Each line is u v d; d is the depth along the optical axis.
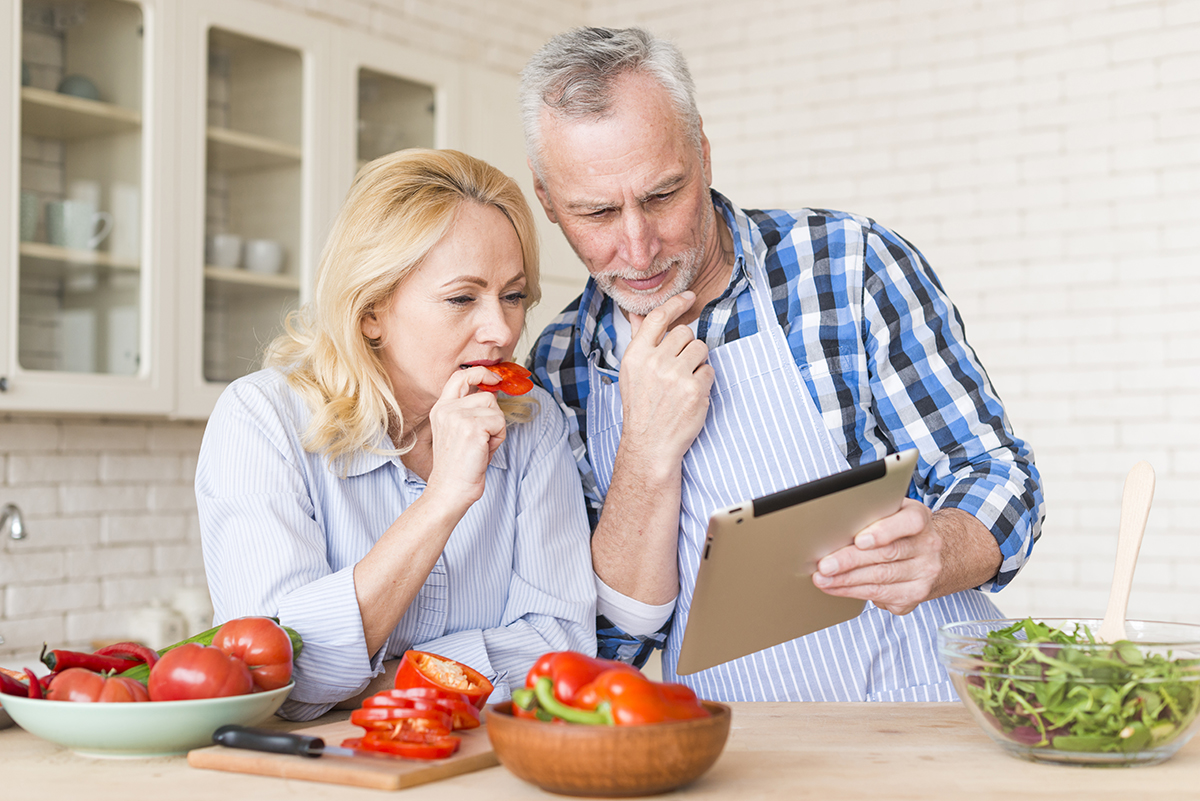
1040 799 0.94
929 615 1.64
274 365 1.54
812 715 1.30
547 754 0.93
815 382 1.64
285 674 1.20
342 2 3.49
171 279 2.79
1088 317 3.63
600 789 0.94
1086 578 3.59
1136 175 3.58
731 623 1.21
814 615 1.31
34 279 2.53
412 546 1.31
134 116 2.72
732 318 1.67
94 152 2.65
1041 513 1.53
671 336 1.56
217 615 1.41
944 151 3.87
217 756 1.07
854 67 4.04
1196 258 3.49
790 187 4.13
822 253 1.67
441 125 3.48
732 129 4.25
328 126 3.14
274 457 1.41
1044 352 3.69
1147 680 1.02
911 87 3.94
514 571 1.57
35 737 1.23
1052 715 1.04
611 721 0.95
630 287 1.58
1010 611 3.69
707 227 1.66
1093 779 1.01
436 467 1.34
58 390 2.56
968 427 1.59
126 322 2.71
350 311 1.45
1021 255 3.73
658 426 1.55
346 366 1.47
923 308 1.64
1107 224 3.61
